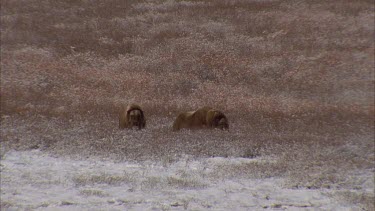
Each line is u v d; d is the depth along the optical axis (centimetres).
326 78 7688
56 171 3125
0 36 9212
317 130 4988
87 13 10856
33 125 4650
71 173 3066
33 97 6247
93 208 2314
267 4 11506
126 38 9369
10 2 11212
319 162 3606
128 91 6781
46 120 4916
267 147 4009
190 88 7231
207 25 9944
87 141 3962
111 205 2380
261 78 7719
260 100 6425
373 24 10075
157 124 5038
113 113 5494
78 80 7212
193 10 11012
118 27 9975
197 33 9488
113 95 6606
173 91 7062
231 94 6850
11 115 5194
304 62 8325
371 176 3356
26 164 3316
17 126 4594
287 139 4344
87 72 7562
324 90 7269
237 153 3778
